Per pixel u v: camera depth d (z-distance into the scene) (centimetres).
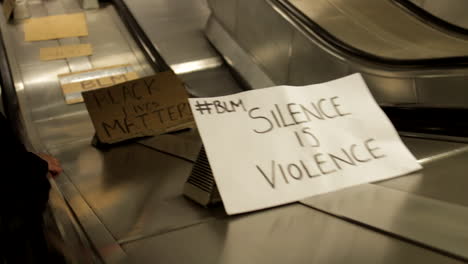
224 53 481
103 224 160
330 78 334
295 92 162
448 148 193
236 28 473
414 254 109
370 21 369
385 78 281
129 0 600
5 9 561
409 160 160
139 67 491
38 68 477
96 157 270
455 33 348
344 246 117
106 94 290
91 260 135
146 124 291
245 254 119
